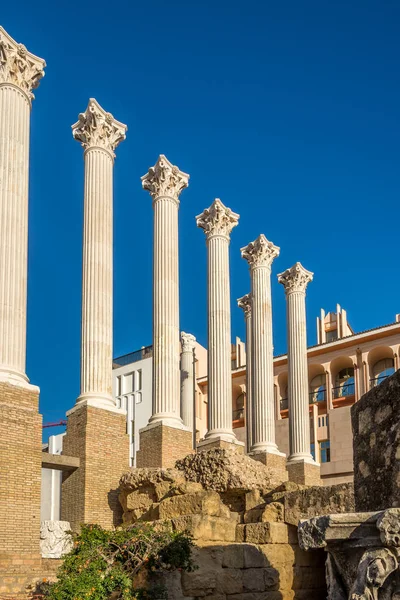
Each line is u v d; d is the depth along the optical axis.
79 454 25.66
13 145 24.38
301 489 22.95
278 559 20.80
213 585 19.19
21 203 24.12
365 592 5.79
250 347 45.28
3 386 21.70
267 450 38.56
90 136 30.39
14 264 23.36
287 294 44.97
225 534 21.17
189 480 24.34
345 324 71.44
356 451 7.39
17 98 25.00
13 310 22.94
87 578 17.50
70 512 25.17
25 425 21.94
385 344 59.19
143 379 71.31
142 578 18.64
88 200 29.62
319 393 63.19
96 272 28.67
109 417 26.64
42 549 21.92
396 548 5.77
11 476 21.20
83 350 27.78
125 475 25.23
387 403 6.93
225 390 35.56
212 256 37.66
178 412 31.28
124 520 25.05
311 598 21.12
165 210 33.84
